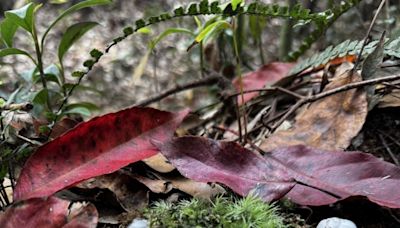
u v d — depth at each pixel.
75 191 0.45
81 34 0.53
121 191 0.44
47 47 1.07
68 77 1.06
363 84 0.49
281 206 0.43
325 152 0.45
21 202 0.39
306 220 0.43
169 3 1.10
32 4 0.47
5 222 0.39
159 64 1.07
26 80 0.54
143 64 0.66
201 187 0.45
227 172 0.43
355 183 0.43
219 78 0.62
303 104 0.52
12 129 0.46
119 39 0.45
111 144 0.43
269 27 0.91
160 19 0.46
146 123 0.44
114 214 0.44
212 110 0.68
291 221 0.42
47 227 0.38
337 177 0.44
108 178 0.45
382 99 0.53
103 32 1.14
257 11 0.46
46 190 0.41
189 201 0.43
